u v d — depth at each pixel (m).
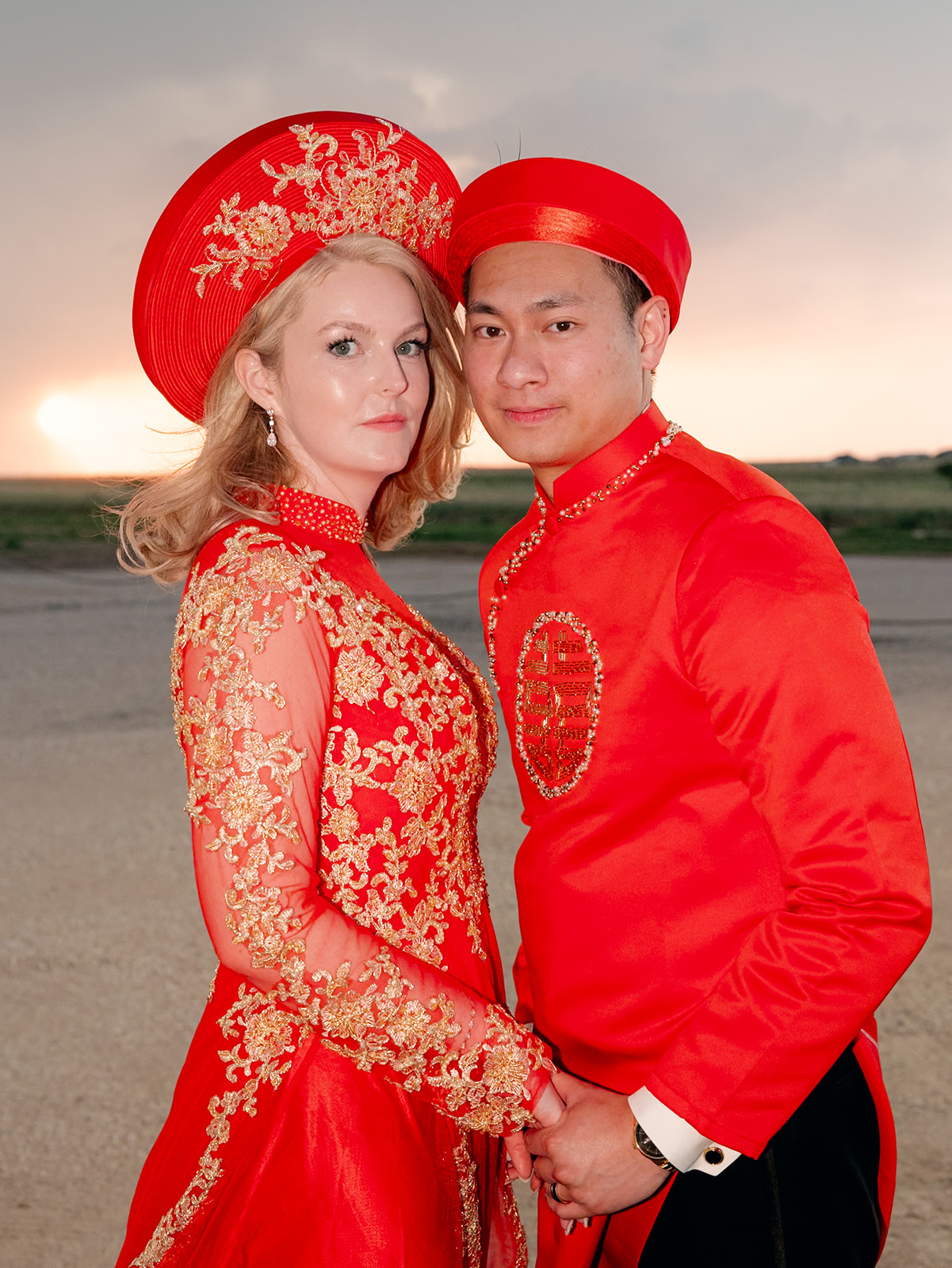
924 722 8.54
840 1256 1.73
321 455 1.84
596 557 1.81
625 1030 1.78
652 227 1.76
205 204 1.78
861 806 1.53
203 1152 1.74
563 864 1.83
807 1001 1.54
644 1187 1.66
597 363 1.77
